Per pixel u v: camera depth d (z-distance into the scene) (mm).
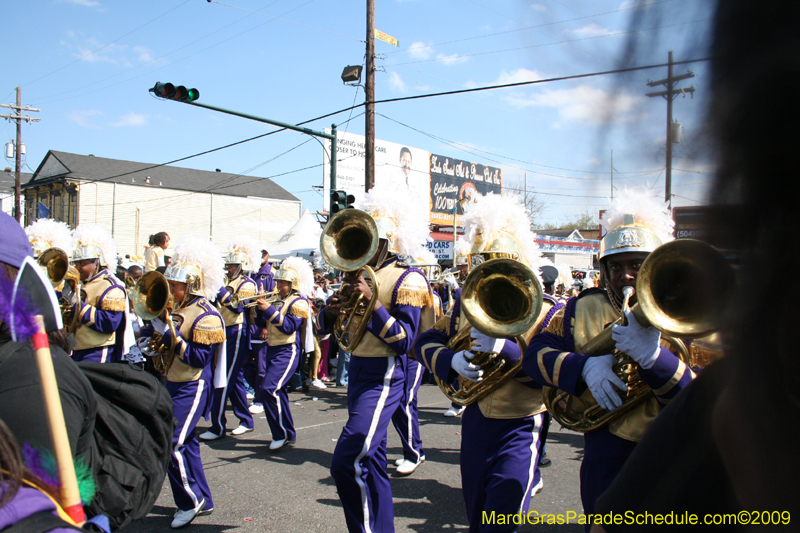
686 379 1946
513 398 2738
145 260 9773
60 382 1378
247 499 4543
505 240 3070
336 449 3375
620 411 2186
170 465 3938
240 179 47969
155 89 9445
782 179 438
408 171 26391
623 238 2152
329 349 11000
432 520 4160
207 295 4570
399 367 3666
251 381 8469
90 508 1644
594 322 2383
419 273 3855
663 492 833
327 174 22516
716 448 705
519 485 2586
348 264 3621
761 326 485
